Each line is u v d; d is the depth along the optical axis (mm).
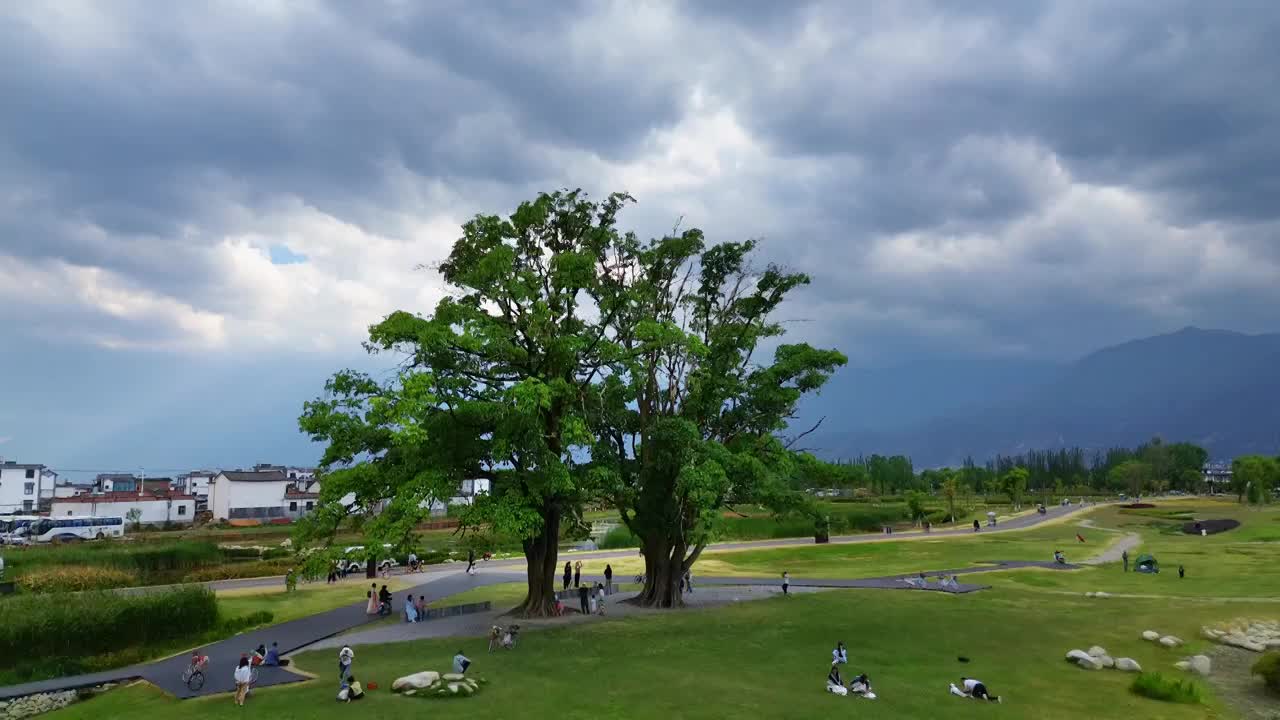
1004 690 29344
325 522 40125
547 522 47344
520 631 41219
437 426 41875
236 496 121250
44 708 28031
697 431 46656
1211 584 57719
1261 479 153750
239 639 39594
